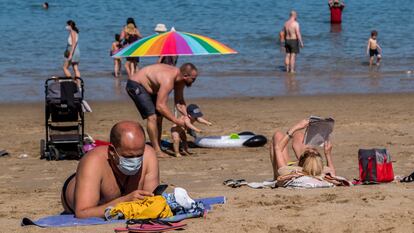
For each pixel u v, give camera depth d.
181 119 21.98
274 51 52.28
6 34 60.12
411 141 24.39
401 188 14.59
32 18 71.88
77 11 77.06
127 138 10.98
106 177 11.52
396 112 30.61
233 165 20.86
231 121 28.75
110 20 70.38
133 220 11.40
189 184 18.06
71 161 21.97
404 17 71.69
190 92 35.91
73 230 11.21
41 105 32.31
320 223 11.78
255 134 25.70
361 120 28.69
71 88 22.36
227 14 74.88
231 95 35.06
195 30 64.94
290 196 13.84
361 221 11.87
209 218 12.02
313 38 59.34
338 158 21.53
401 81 39.72
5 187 18.08
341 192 14.12
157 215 11.60
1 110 31.14
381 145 23.69
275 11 77.06
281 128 27.41
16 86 37.44
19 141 25.12
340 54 50.97
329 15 74.56
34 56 48.94
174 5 80.81
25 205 14.95
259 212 12.45
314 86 38.00
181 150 23.11
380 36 60.28
